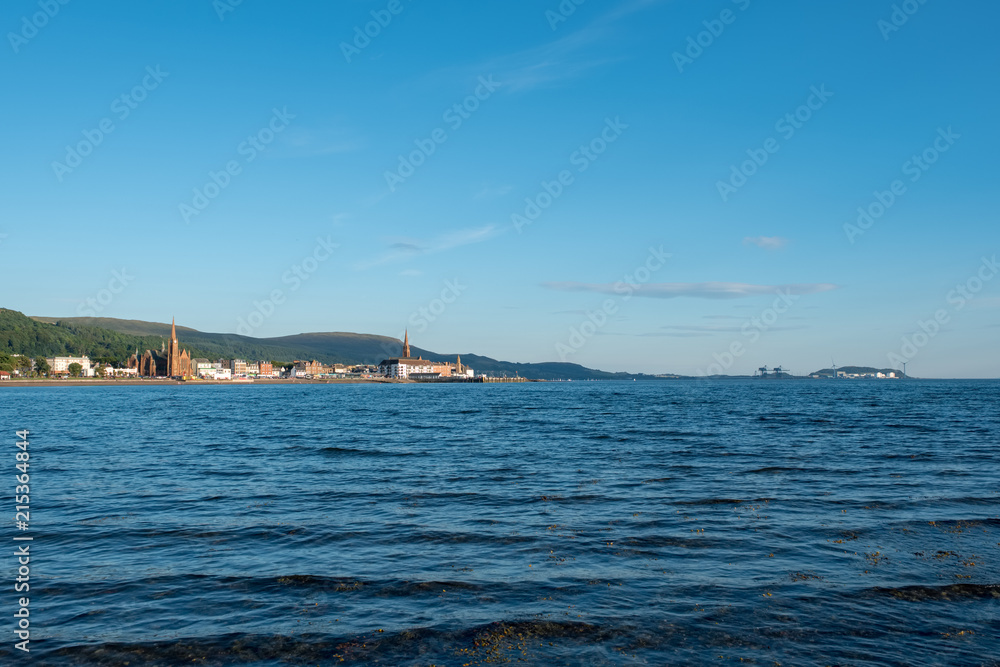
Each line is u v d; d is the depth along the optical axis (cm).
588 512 2405
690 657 1189
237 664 1177
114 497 2744
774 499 2622
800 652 1206
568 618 1370
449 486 2989
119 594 1534
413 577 1648
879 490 2812
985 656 1186
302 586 1586
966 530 2095
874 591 1526
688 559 1794
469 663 1172
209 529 2162
